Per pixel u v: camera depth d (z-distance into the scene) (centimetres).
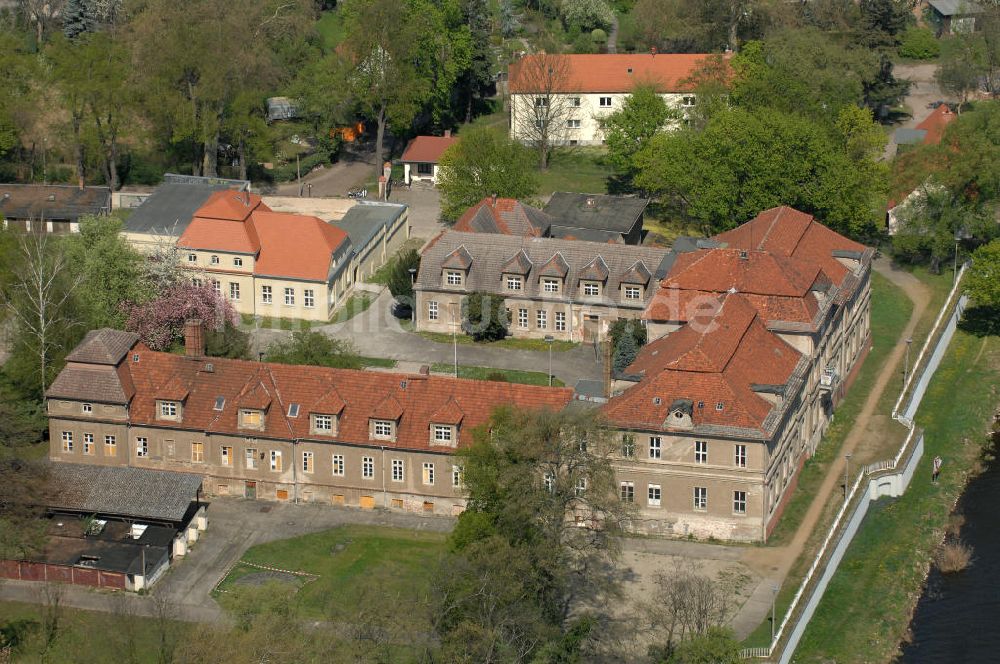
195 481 16912
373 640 14312
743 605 15625
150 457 17788
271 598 14400
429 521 17225
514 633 14075
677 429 16512
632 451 16738
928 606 16488
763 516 16638
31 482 16450
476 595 13962
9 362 19588
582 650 14738
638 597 15738
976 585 16812
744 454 16462
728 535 16788
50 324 19300
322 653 13825
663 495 16825
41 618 15450
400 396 17325
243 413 17400
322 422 17300
